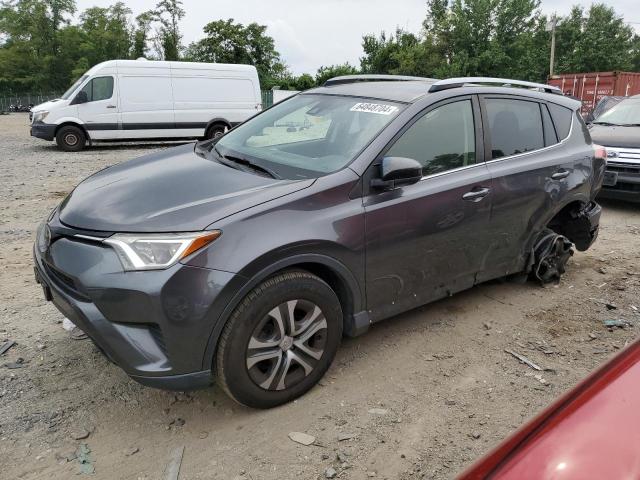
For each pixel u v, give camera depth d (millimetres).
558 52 60031
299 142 3824
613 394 1506
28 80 74938
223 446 2732
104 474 2527
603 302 4578
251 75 16422
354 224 3119
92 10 79625
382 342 3801
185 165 3553
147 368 2615
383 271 3350
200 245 2621
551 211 4457
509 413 3057
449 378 3389
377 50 52031
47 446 2688
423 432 2877
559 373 3484
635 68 77625
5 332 3770
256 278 2740
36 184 9406
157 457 2646
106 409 2992
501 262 4238
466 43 50781
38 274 3156
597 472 1272
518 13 49469
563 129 4676
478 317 4238
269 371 2934
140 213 2812
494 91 4160
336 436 2822
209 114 15984
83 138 15008
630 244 6289
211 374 2764
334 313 3141
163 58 68000
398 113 3537
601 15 60094
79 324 2756
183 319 2592
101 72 14719
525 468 1338
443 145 3709
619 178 7469
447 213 3611
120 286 2576
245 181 3170
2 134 21703
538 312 4355
